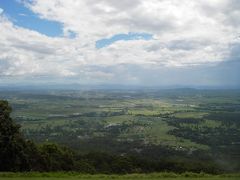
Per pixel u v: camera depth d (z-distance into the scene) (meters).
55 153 40.34
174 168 40.09
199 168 37.22
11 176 24.36
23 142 34.41
